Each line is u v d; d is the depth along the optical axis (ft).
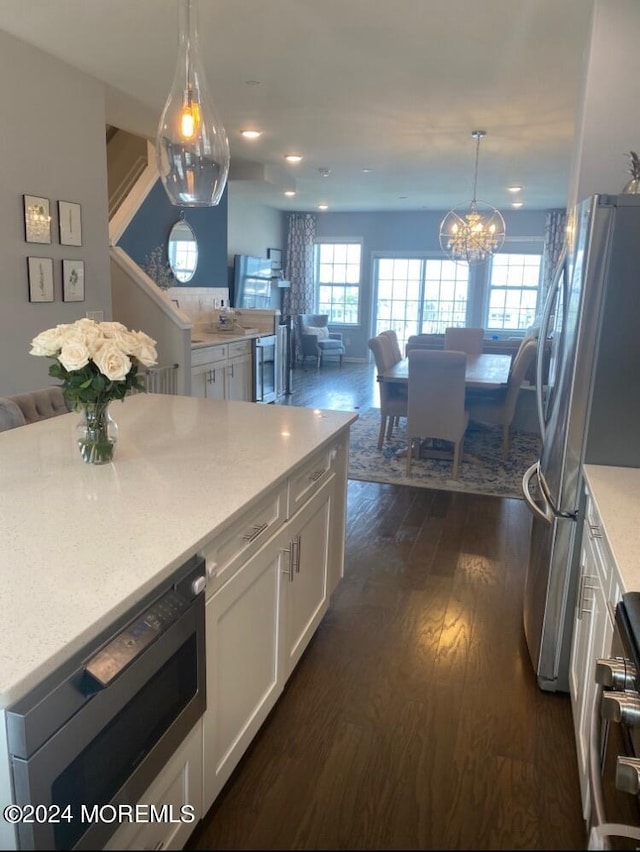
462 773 5.81
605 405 6.32
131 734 3.76
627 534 4.71
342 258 36.50
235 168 22.18
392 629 8.37
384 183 25.40
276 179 23.25
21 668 2.91
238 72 12.45
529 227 32.99
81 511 4.80
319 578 7.71
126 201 17.60
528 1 9.25
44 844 3.04
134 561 3.98
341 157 20.49
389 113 15.17
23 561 3.97
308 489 6.92
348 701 6.87
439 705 6.83
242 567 5.23
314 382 29.45
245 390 21.13
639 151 8.73
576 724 6.02
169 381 15.99
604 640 4.87
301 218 35.60
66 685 3.16
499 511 12.99
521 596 9.36
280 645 6.34
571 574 6.72
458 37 10.62
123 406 8.84
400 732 6.38
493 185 25.29
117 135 18.85
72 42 11.12
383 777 5.73
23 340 11.73
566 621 6.83
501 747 6.20
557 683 7.01
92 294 13.42
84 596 3.56
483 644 8.04
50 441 6.78
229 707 5.20
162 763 4.10
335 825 5.13
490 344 24.57
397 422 20.51
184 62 7.45
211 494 5.20
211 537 4.49
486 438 19.43
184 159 7.80
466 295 34.78
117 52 11.57
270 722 6.49
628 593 3.92
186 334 16.20
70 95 12.33
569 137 17.10
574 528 6.62
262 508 5.58
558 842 3.18
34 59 11.37
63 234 12.42
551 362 7.65
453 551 10.96
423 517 12.60
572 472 6.54
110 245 16.44
